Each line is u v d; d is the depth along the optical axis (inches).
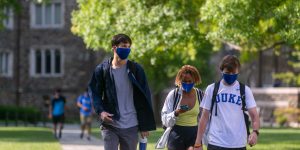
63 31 3255.4
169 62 2605.8
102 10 1429.6
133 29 1358.3
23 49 3267.7
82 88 3243.1
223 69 619.5
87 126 1697.8
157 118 3019.2
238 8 1146.7
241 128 617.3
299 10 1104.8
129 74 658.8
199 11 1360.7
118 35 660.1
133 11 1374.3
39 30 3267.7
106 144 665.0
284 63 3535.9
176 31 1331.2
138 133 695.7
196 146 632.4
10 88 3257.9
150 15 1350.9
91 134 1930.4
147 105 663.1
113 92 658.2
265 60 3649.1
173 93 758.5
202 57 2888.8
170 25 1343.5
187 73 740.7
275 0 1163.3
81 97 1718.8
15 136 1760.6
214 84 628.7
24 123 2662.4
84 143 1550.2
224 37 1189.7
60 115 1752.0
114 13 1409.9
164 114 751.1
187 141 754.8
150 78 2664.9
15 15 3253.0
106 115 657.6
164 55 1389.0
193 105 754.2
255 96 3267.7
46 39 3260.3
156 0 1379.2
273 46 1429.6
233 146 613.6
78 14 1485.0
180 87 756.6
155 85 2797.7
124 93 661.9
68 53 3255.4
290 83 3503.9
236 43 1371.8
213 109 622.5
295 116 2878.9
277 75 2837.1
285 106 3132.4
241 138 616.7
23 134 1854.1
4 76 3265.3
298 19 1116.5
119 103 661.3
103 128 668.7
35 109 2866.6
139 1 1370.6
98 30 1419.8
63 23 3250.5
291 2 1113.4
